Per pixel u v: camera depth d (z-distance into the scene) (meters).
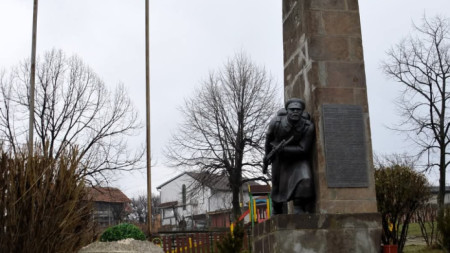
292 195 9.72
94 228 14.50
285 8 11.61
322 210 9.39
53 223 10.95
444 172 29.05
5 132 27.92
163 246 22.66
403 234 13.44
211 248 22.84
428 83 30.02
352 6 10.53
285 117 9.90
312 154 9.81
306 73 10.27
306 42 10.27
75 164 11.79
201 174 40.41
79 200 13.12
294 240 9.05
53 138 31.20
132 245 13.69
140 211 83.88
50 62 32.19
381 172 13.61
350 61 10.21
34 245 10.62
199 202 66.44
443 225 10.70
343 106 9.94
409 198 13.26
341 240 9.19
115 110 33.59
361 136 9.86
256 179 39.00
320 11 10.39
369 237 9.29
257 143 38.97
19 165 10.95
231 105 39.97
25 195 10.85
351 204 9.53
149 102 23.09
